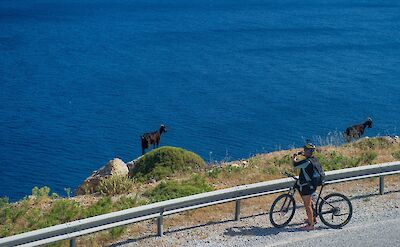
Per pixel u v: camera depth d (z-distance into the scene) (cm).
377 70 11431
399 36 16150
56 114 8350
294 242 1226
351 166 1814
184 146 6384
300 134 6919
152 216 1266
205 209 1479
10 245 1095
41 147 6500
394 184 1661
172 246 1230
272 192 1416
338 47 14512
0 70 12069
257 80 10781
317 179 1288
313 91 9644
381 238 1239
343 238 1245
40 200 1625
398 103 8594
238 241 1241
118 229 1299
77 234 1165
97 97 9550
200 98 9338
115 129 7425
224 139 6744
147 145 3700
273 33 17312
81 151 6341
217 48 14738
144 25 19475
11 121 7900
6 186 4975
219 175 1789
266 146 6350
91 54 14038
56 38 16675
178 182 1725
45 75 11550
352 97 9069
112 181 1717
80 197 1686
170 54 13900
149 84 10588
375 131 6856
